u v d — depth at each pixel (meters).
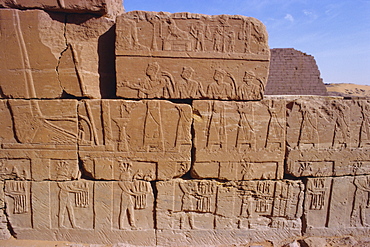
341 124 3.80
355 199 3.98
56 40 3.46
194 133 3.60
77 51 3.43
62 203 3.67
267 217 3.91
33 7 3.36
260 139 3.69
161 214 3.73
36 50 3.40
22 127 3.50
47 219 3.68
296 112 3.70
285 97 3.85
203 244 3.82
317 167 3.84
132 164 3.63
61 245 3.61
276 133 3.70
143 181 3.68
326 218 3.98
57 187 3.64
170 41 3.45
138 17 3.39
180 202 3.75
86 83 3.49
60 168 3.59
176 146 3.61
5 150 3.54
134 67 3.45
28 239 3.70
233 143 3.67
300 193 3.87
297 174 3.82
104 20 3.53
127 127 3.55
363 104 3.82
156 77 3.49
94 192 3.66
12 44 3.37
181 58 3.48
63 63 3.44
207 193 3.76
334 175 3.89
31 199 3.64
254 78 3.57
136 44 3.42
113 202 3.69
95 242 3.73
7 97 3.46
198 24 3.45
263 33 3.53
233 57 3.52
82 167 3.66
